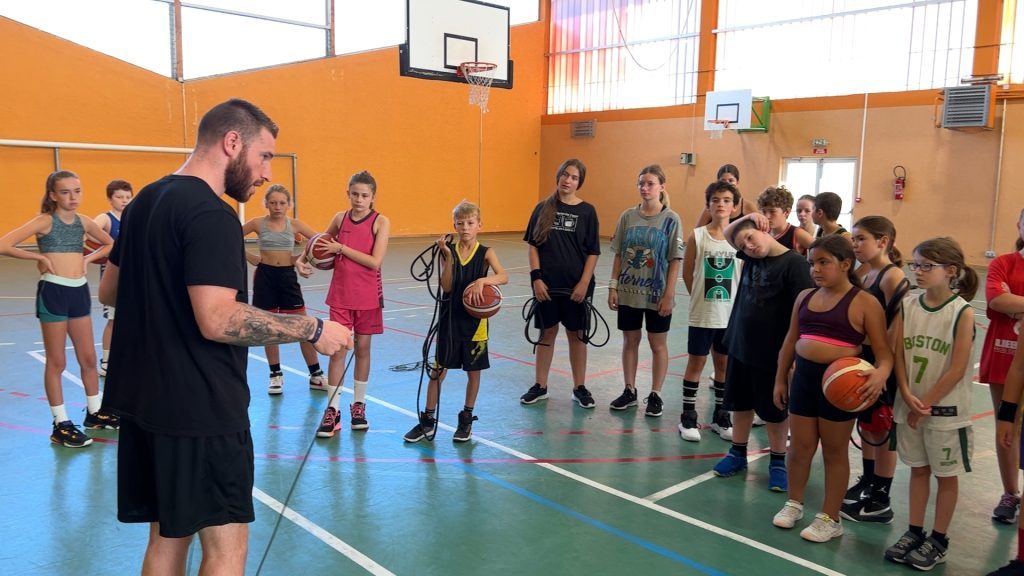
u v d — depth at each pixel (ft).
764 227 11.32
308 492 11.49
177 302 5.91
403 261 43.86
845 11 48.01
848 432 9.79
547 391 17.56
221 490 6.20
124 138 45.50
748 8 52.65
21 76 41.55
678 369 20.03
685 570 9.22
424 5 43.34
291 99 51.83
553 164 66.85
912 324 9.68
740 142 53.52
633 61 60.08
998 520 10.80
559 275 15.81
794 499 10.60
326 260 13.80
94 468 12.25
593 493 11.68
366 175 14.44
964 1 43.01
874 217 10.82
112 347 6.21
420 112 58.85
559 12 65.31
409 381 18.12
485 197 64.39
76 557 9.32
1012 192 41.70
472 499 11.35
